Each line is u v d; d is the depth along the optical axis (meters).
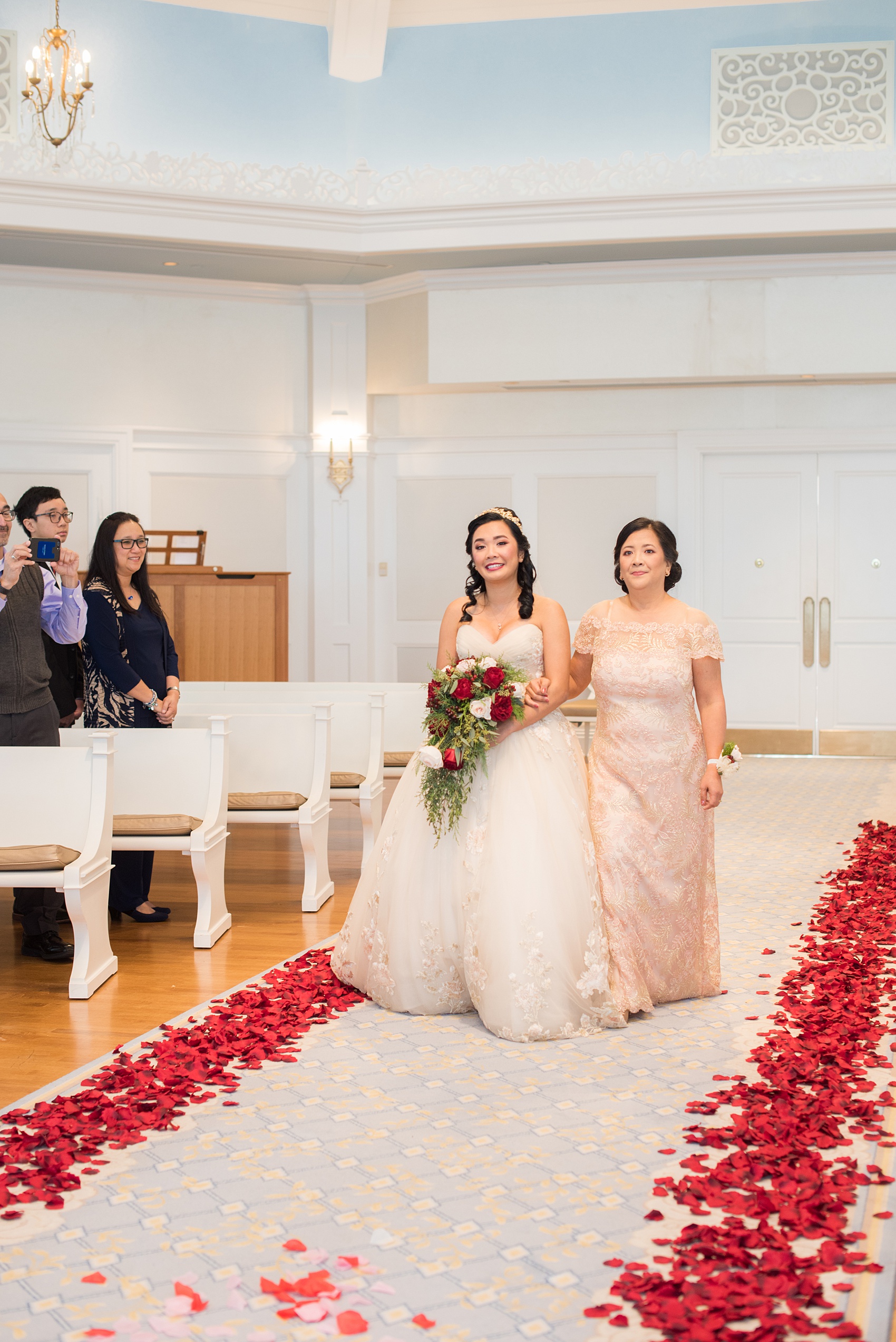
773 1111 2.88
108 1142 2.80
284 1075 3.25
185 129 9.34
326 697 6.86
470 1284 2.20
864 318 9.39
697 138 9.37
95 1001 3.99
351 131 9.62
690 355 9.58
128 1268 2.27
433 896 3.74
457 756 3.61
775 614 10.56
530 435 10.62
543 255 9.37
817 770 9.70
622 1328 2.04
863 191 8.62
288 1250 2.32
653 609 3.98
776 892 5.50
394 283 10.09
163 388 10.26
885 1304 2.09
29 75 7.06
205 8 9.30
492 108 9.53
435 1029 3.63
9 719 4.49
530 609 3.90
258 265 9.70
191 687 7.45
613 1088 3.14
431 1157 2.73
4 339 9.86
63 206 8.63
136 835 4.64
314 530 10.62
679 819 3.83
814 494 10.44
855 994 3.82
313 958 4.44
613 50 9.39
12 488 9.99
